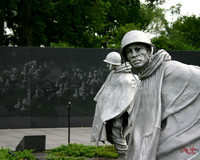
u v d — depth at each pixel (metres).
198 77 3.00
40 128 17.00
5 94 16.72
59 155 10.03
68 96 17.34
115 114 7.97
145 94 3.20
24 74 16.92
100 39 32.31
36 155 10.16
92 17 28.48
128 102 7.93
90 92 17.50
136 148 3.11
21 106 16.88
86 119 17.50
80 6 27.95
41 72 17.08
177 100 3.03
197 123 2.98
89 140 13.32
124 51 3.26
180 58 18.16
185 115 3.01
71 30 29.44
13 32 30.00
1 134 14.91
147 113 3.15
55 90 17.22
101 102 8.36
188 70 3.02
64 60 17.31
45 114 17.12
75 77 17.42
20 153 9.84
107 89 8.39
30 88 16.97
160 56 3.11
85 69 17.50
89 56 17.53
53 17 29.62
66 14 28.83
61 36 30.97
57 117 17.22
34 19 27.48
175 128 3.01
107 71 17.62
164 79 3.09
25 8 25.98
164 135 3.02
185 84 3.01
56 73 17.25
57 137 14.09
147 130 3.11
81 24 29.88
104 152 10.09
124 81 8.08
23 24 26.25
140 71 3.24
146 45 3.17
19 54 16.86
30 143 10.59
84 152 10.16
